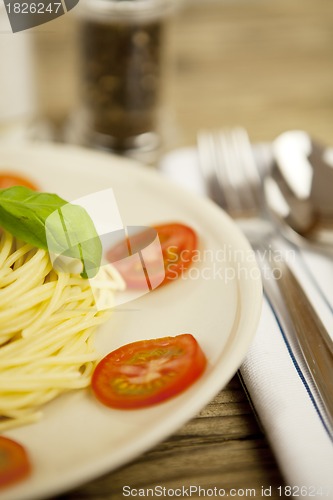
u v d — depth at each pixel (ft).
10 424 1.18
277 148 1.71
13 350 1.28
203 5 2.70
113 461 1.09
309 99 2.12
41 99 2.05
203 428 1.24
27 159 1.57
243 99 2.11
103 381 1.21
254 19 2.61
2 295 1.30
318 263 1.47
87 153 1.58
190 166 1.70
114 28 1.75
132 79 1.80
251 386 1.25
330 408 1.21
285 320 1.34
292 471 1.16
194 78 2.20
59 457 1.11
